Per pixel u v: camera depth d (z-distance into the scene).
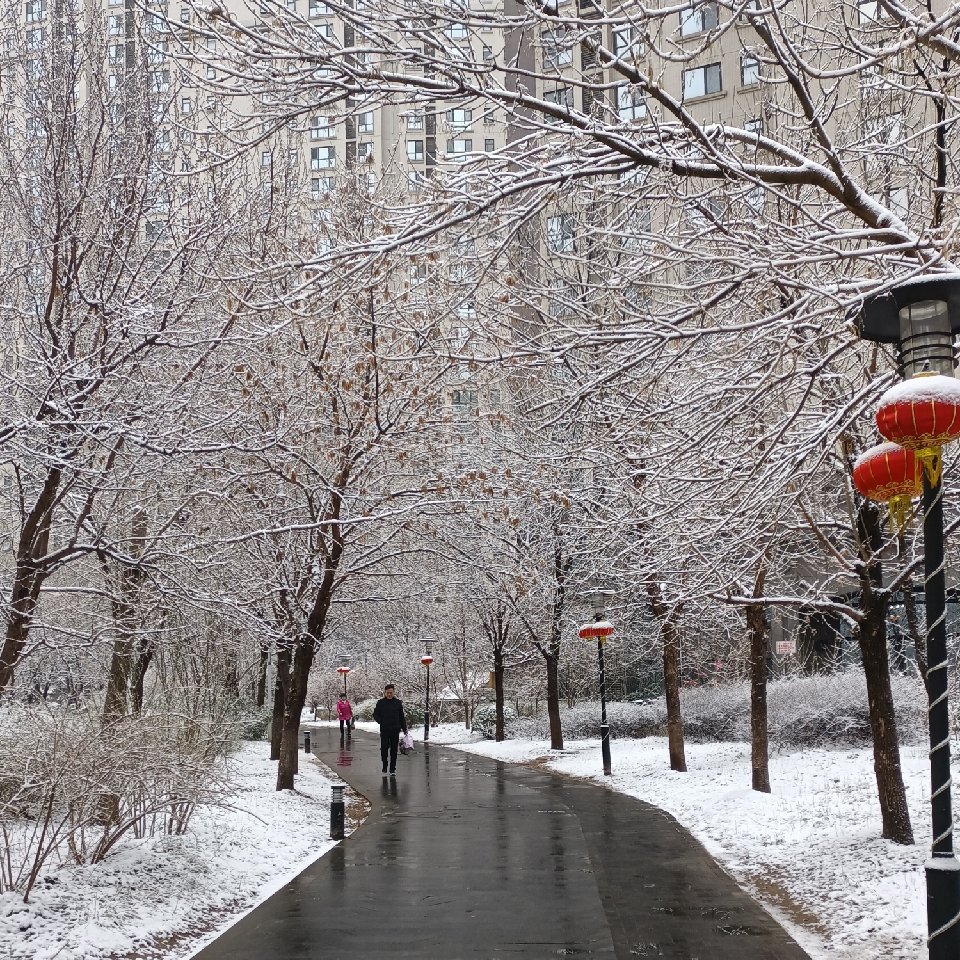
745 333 8.91
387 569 23.20
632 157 7.73
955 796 14.66
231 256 11.40
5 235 11.71
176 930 9.21
